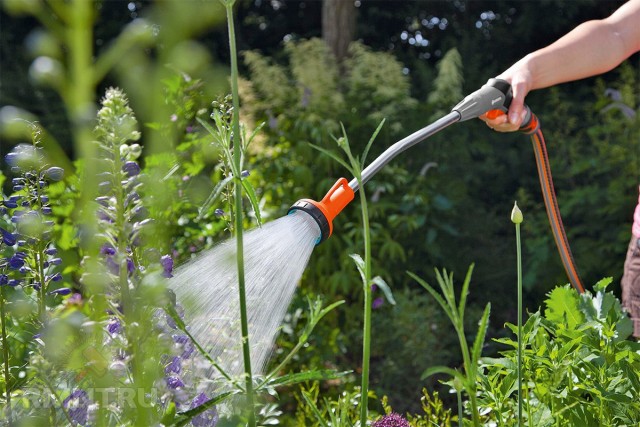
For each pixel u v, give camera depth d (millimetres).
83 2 579
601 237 6074
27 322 1605
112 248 933
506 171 7258
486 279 5895
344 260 4996
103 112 845
